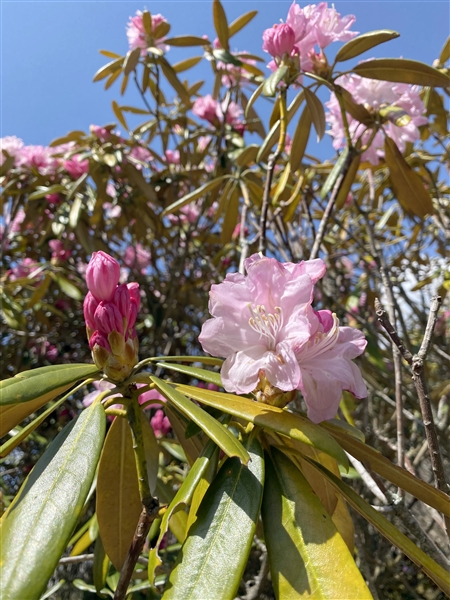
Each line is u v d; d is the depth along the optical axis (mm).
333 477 189
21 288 730
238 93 696
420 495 191
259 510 169
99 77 612
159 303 735
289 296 198
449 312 799
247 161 539
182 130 819
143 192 660
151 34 591
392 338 209
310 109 364
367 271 600
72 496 162
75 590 571
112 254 750
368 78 363
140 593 387
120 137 707
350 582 151
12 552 148
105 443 252
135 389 217
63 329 830
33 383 188
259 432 204
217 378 218
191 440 269
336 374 194
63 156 725
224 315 203
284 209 427
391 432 649
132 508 250
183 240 776
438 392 506
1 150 695
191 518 188
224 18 532
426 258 699
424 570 162
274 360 188
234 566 154
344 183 406
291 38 337
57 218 711
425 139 564
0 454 186
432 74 344
